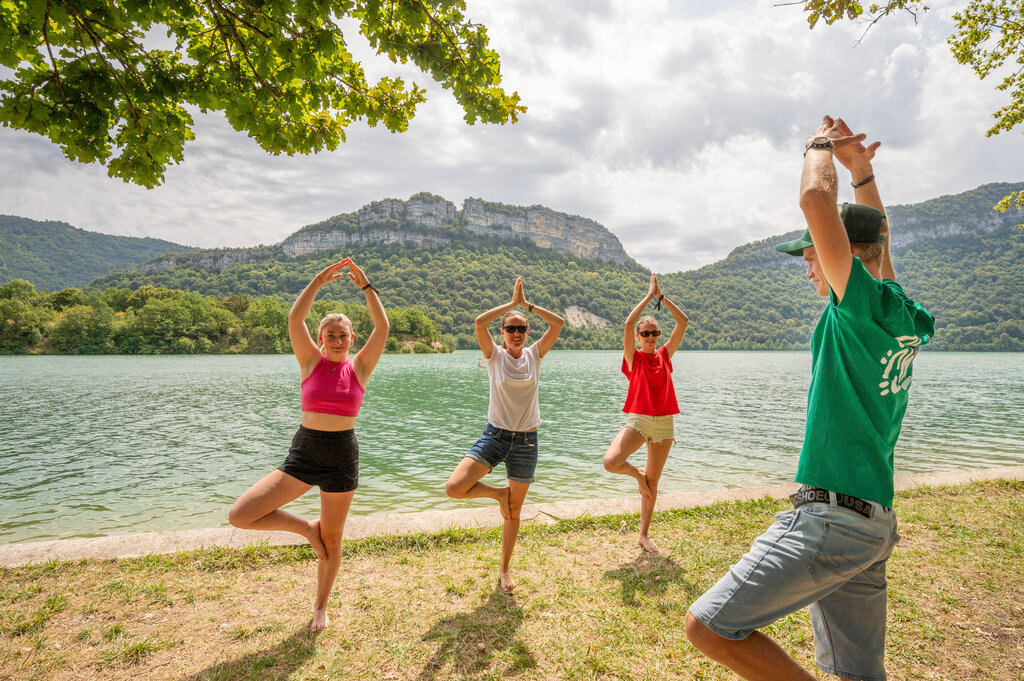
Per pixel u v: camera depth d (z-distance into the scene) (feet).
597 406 86.63
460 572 13.00
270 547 13.93
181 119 11.93
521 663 9.20
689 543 14.82
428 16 11.27
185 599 11.43
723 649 5.24
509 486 12.06
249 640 9.91
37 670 8.89
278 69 11.26
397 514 16.76
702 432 56.59
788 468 37.63
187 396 97.45
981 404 85.35
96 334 319.68
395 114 13.89
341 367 10.55
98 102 10.14
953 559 13.84
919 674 9.04
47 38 9.42
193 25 10.65
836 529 5.05
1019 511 17.65
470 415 73.26
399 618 10.74
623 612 11.05
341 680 8.72
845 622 5.81
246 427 60.75
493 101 12.58
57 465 39.75
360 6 10.80
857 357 5.28
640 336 14.90
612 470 14.57
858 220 5.58
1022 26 21.52
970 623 10.75
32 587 11.72
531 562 13.60
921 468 37.01
